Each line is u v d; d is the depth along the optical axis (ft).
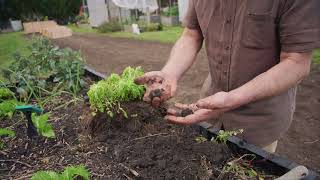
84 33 52.60
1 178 5.07
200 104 4.84
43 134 5.98
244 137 6.50
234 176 4.49
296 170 4.00
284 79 4.90
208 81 7.09
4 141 6.21
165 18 55.83
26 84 8.68
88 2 63.52
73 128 6.44
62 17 76.23
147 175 4.55
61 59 9.94
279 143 11.57
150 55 28.40
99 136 5.76
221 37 5.96
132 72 6.13
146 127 5.76
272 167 4.54
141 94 5.79
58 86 8.78
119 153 5.16
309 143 11.51
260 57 5.62
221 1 5.69
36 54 9.84
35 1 72.54
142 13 65.87
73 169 4.52
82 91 8.74
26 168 5.29
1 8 70.74
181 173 4.46
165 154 4.96
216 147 4.98
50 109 7.64
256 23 5.28
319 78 17.52
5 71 9.29
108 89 5.74
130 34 45.78
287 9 4.86
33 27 58.29
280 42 5.23
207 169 4.53
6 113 7.15
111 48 33.86
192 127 5.86
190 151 4.99
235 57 5.83
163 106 6.05
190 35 6.93
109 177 4.69
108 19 62.03
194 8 6.58
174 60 6.46
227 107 4.86
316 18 4.72
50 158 5.48
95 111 5.80
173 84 5.81
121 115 5.76
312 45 4.74
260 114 6.29
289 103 6.50
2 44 37.63
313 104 14.40
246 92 4.86
